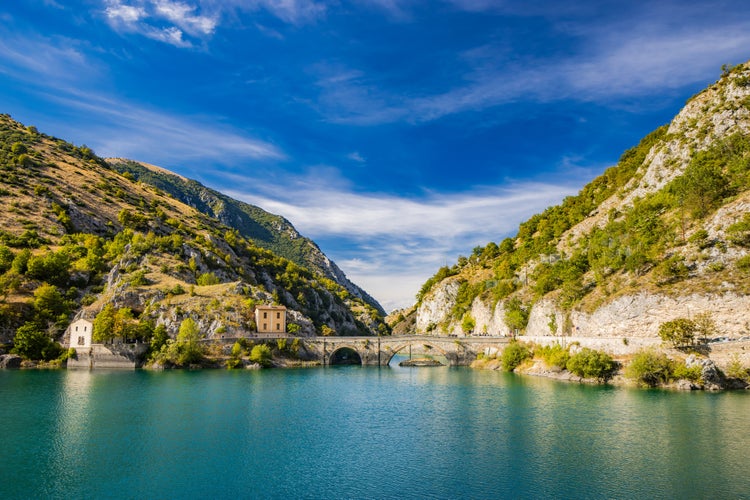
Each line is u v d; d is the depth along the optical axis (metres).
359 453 66.44
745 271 115.19
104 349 151.50
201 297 181.00
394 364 189.75
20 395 102.69
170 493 53.25
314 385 123.94
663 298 121.81
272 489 54.25
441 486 54.69
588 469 59.16
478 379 135.25
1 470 59.38
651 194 187.38
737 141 166.88
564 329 150.75
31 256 185.38
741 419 79.81
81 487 54.72
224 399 102.25
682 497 50.84
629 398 99.06
